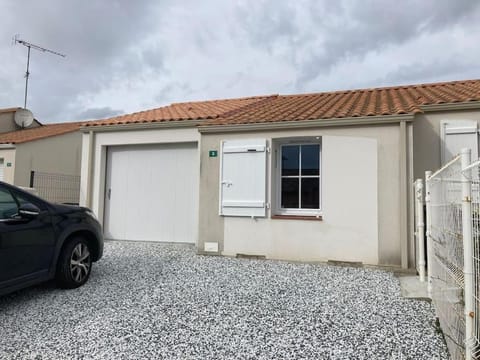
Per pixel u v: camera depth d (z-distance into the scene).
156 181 9.07
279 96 11.77
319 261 6.73
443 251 3.53
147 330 3.60
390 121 6.38
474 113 6.84
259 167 7.21
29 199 4.61
